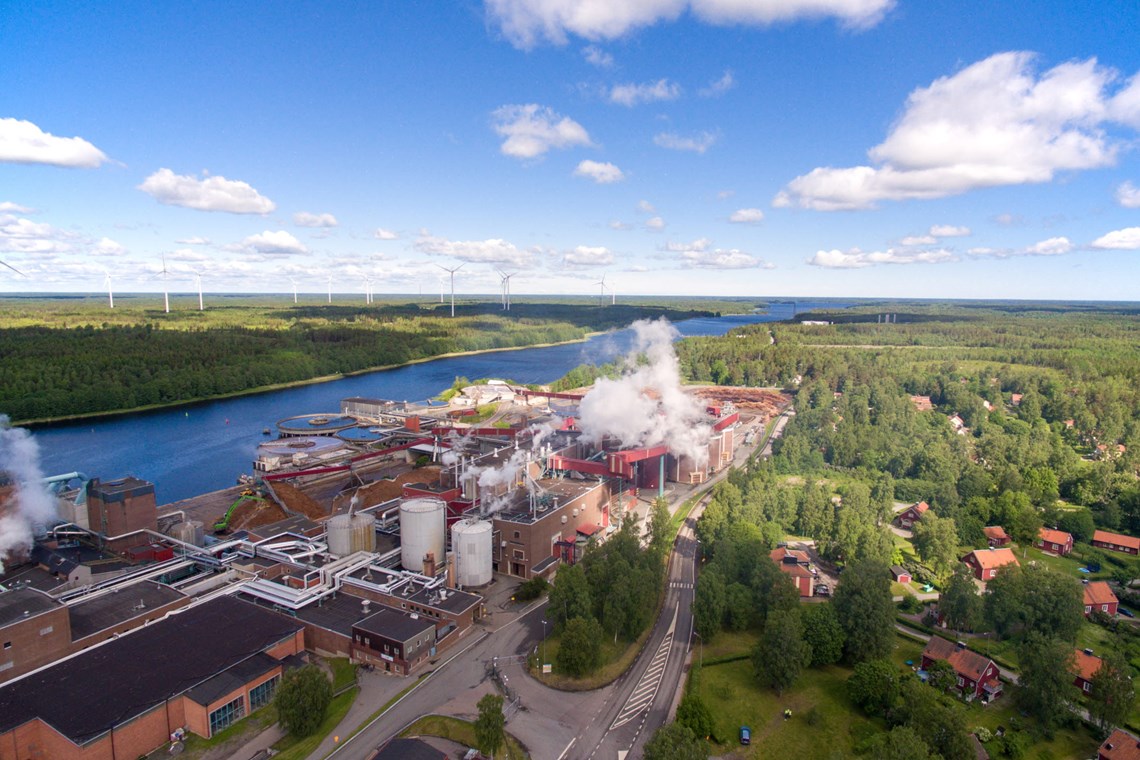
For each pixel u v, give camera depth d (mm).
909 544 182125
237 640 116062
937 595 151625
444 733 101125
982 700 112938
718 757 98812
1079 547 178125
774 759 98562
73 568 140500
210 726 100188
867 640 120500
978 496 198375
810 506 187625
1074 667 109812
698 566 167250
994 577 140500
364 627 122188
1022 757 100000
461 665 120812
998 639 131500
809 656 115062
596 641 118188
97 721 93438
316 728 102000
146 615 125500
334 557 153250
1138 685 117125
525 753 97938
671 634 133875
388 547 162750
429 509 153375
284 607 132625
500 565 162250
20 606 111000
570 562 165750
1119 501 197875
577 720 105938
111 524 155750
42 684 101688
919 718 97062
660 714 107938
